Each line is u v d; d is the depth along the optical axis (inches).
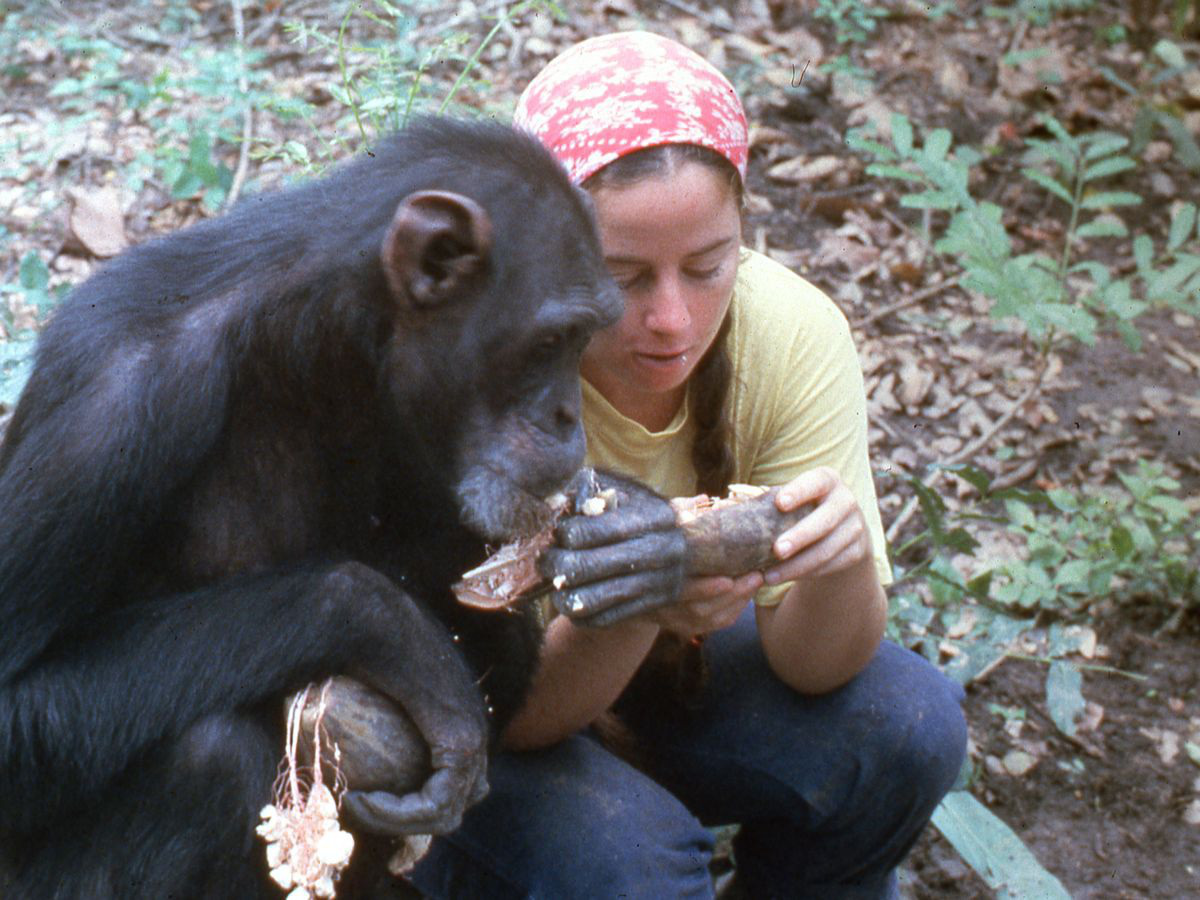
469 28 144.8
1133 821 97.7
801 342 77.9
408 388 70.6
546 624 79.7
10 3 147.6
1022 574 104.3
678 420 77.2
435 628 70.3
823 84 148.3
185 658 68.5
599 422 77.2
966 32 160.1
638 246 69.9
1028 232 137.3
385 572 75.2
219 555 72.4
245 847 70.0
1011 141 146.7
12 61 141.0
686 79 70.5
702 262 70.8
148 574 71.5
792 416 78.1
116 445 68.0
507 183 68.9
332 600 68.8
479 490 69.8
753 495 73.0
